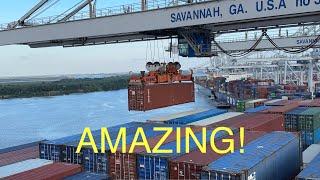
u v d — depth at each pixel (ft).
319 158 64.13
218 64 435.53
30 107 461.37
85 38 68.80
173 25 54.29
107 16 60.03
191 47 59.26
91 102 513.04
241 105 176.45
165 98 73.46
